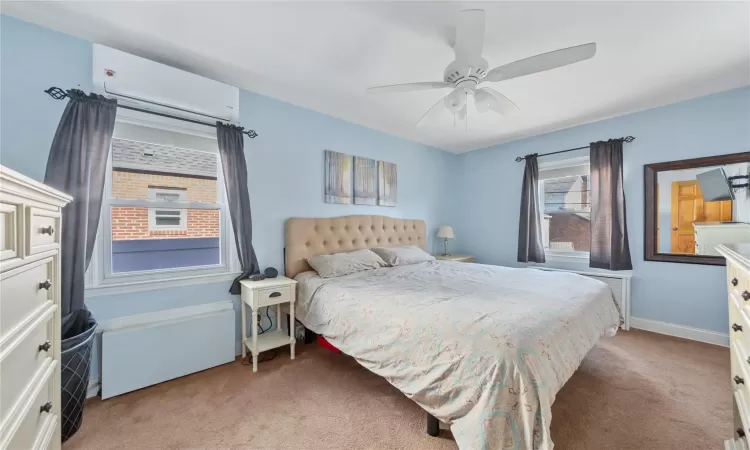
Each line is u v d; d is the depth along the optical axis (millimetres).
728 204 2549
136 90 1882
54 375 1108
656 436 1477
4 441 749
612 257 3033
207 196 2377
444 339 1361
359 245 3277
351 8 1539
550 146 3615
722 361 2268
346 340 1858
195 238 2326
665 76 2250
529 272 2641
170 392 1880
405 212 3918
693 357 2340
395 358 1538
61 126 1678
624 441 1444
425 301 1709
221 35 1777
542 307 1582
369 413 1672
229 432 1518
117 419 1606
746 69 2145
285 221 2770
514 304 1617
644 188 2941
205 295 2305
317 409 1710
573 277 2387
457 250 4602
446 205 4508
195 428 1545
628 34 1731
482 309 1526
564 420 1599
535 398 1108
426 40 1808
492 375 1153
